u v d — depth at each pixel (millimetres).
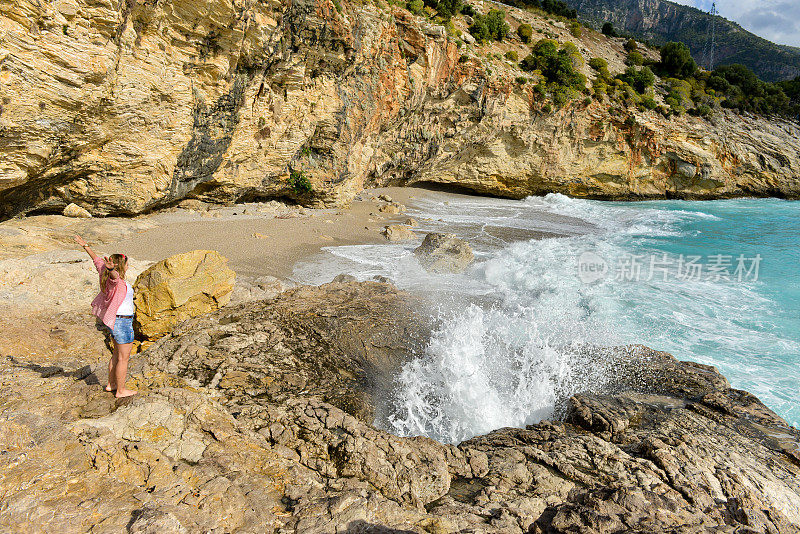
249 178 19062
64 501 3562
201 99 15070
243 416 5848
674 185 35969
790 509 5055
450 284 13914
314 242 17031
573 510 4480
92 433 4410
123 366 5242
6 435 4098
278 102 18250
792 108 45219
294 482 4566
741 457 5906
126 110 12789
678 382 8273
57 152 11859
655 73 45219
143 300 8492
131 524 3412
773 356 10531
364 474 5113
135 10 11805
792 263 17812
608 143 33438
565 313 12312
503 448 6125
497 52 32125
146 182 14898
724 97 43375
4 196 12039
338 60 19609
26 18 9469
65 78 10578
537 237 21594
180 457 4566
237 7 14008
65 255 10297
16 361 6320
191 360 7355
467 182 32719
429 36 24297
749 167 36781
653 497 4875
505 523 4391
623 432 6613
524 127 30984
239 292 10609
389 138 26672
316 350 8375
